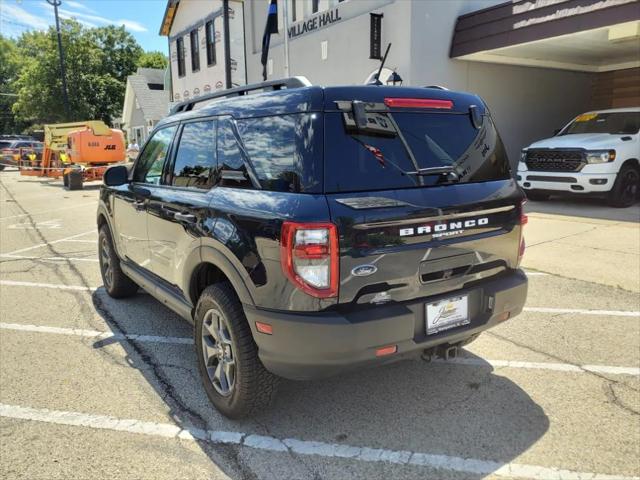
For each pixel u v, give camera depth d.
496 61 13.27
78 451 2.96
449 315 3.03
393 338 2.73
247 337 2.95
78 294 5.96
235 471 2.76
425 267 2.88
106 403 3.49
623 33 9.90
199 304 3.33
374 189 2.77
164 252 3.93
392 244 2.73
